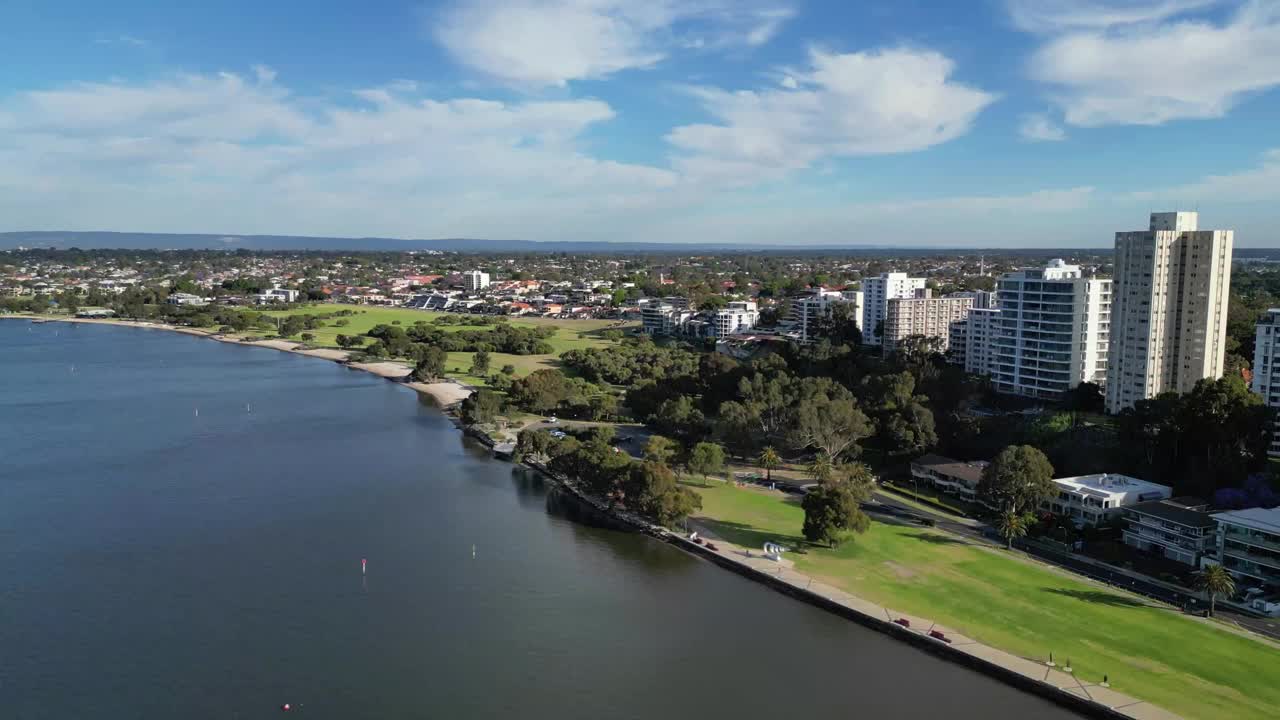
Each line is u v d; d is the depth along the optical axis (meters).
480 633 160.62
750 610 170.12
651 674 146.62
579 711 135.75
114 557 193.62
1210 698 132.12
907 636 156.12
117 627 160.88
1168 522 187.75
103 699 138.00
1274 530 168.88
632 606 172.00
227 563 191.12
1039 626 157.00
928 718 132.75
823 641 157.62
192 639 156.88
